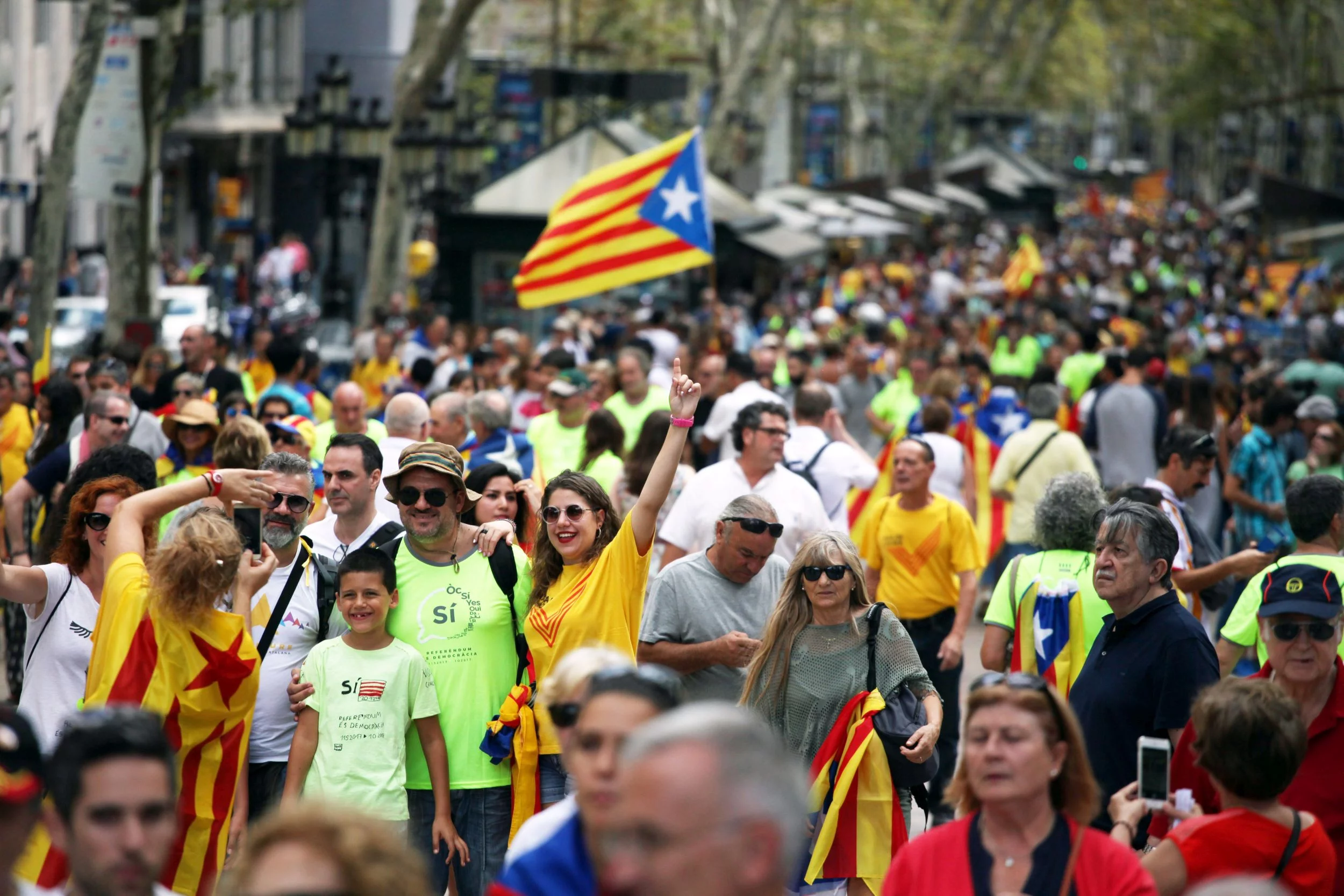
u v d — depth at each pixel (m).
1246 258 164.88
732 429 24.64
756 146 123.06
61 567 17.62
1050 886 11.59
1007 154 186.00
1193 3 196.00
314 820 8.67
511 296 73.44
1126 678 17.11
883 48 161.00
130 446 19.86
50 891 10.62
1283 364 83.94
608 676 10.86
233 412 31.80
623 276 39.88
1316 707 15.54
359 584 17.25
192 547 15.50
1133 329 76.88
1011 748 11.61
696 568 19.91
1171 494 24.73
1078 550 19.28
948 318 85.38
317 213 144.25
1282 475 34.88
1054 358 59.56
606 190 39.91
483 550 18.09
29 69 92.06
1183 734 14.68
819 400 29.84
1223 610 26.62
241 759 16.14
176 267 109.81
